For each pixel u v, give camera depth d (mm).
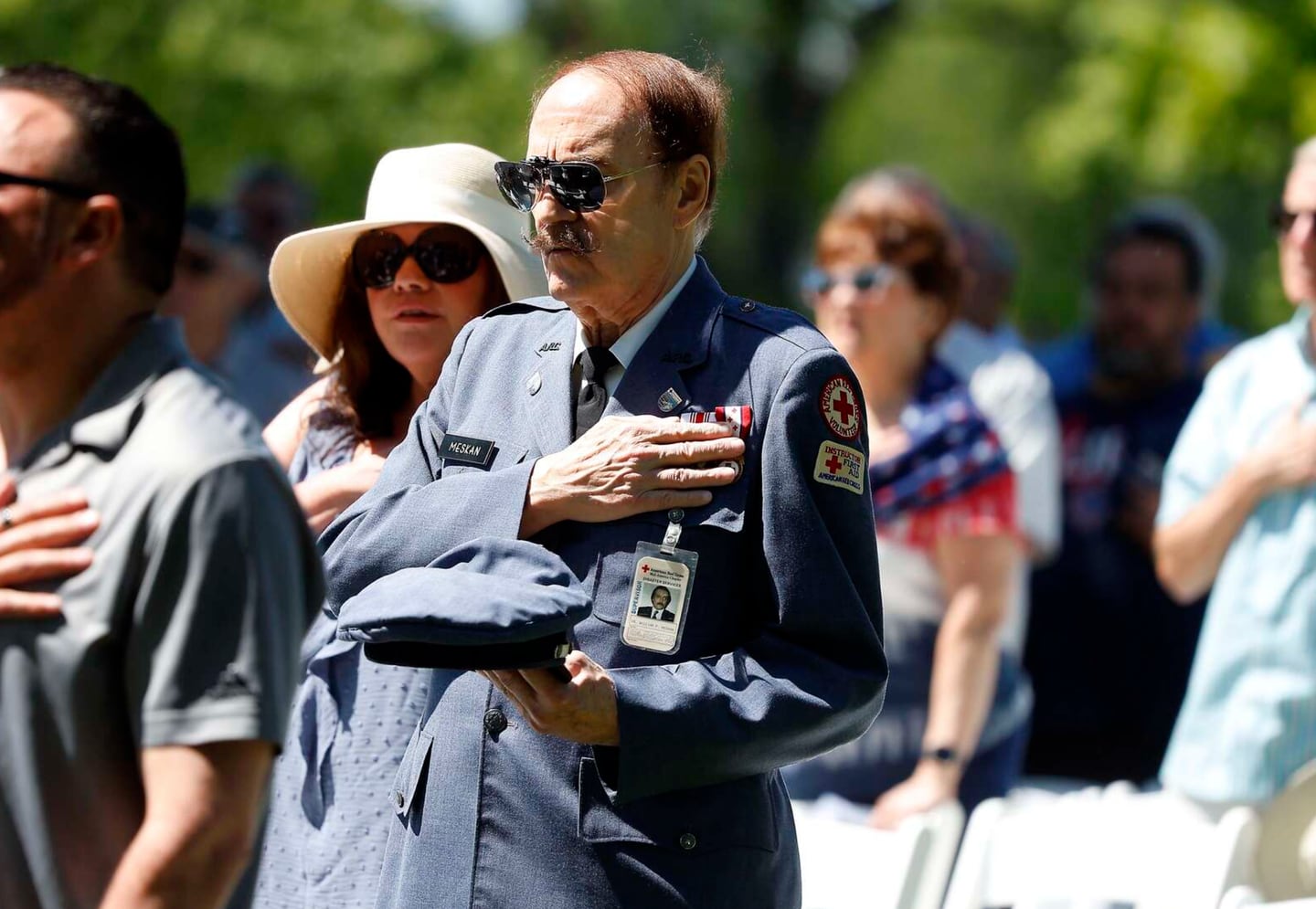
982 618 13141
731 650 8094
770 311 8516
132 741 6430
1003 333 19625
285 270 10242
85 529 6410
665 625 7949
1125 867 12219
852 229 13727
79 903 6395
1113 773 17391
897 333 13539
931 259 13617
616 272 8250
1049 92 77438
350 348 10312
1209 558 13312
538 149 8320
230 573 6383
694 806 7992
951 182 79938
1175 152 49219
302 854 9281
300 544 6754
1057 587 17594
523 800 8023
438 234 10000
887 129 81812
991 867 12328
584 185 8117
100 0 41500
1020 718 14195
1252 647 12859
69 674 6332
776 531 7969
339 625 7684
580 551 8109
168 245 6891
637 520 8078
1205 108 48125
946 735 13016
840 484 8117
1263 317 57188
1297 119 46688
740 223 77375
